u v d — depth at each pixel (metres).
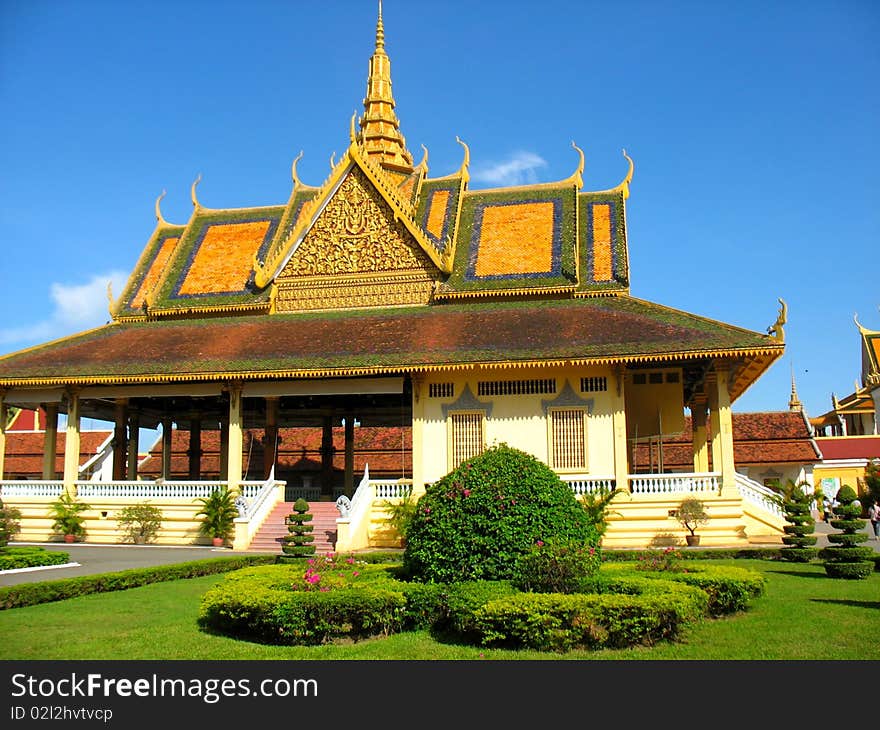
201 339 38.00
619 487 31.33
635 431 34.22
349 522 30.27
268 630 14.46
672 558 19.03
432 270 40.16
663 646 13.83
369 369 32.72
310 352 34.62
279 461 51.91
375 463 51.12
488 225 42.97
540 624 13.44
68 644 14.14
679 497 30.89
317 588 15.62
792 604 17.62
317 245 41.56
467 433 33.16
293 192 47.28
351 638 14.48
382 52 51.94
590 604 13.58
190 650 13.79
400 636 14.66
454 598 14.48
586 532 16.77
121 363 35.97
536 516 16.16
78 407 36.53
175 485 35.06
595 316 34.59
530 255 40.53
